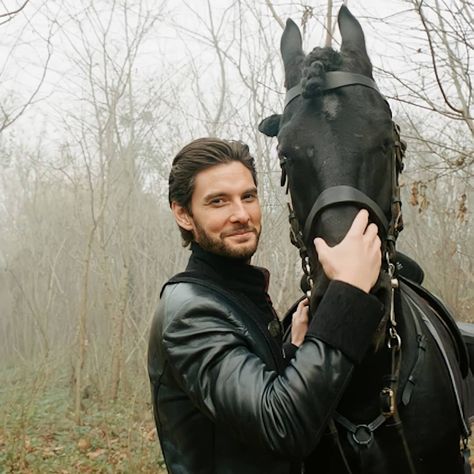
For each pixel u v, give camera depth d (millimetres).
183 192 1757
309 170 1874
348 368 1524
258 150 7641
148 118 9281
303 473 1937
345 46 2102
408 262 2691
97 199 9844
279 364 1691
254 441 1506
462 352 2412
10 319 10094
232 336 1594
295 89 2045
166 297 1697
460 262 9523
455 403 2051
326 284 1720
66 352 8523
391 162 1955
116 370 7199
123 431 6203
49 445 6168
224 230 1713
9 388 7293
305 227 1870
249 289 1768
